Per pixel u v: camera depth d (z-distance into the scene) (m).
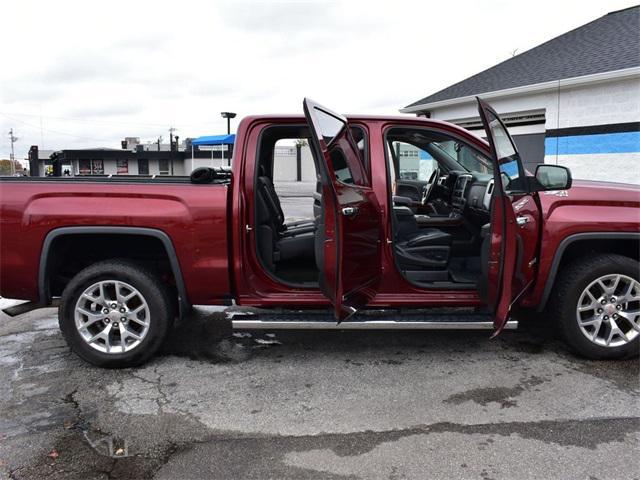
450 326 3.67
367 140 3.87
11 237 3.56
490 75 14.34
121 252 4.01
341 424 2.97
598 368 3.70
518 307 3.85
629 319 3.75
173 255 3.64
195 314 5.09
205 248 3.64
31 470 2.55
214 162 36.16
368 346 4.21
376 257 3.70
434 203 5.33
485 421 2.98
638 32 11.84
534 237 3.67
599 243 3.99
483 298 3.62
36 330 4.66
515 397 3.27
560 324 3.80
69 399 3.30
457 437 2.81
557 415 3.04
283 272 4.25
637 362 3.82
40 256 3.58
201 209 3.62
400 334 4.48
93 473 2.52
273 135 4.21
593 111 10.64
